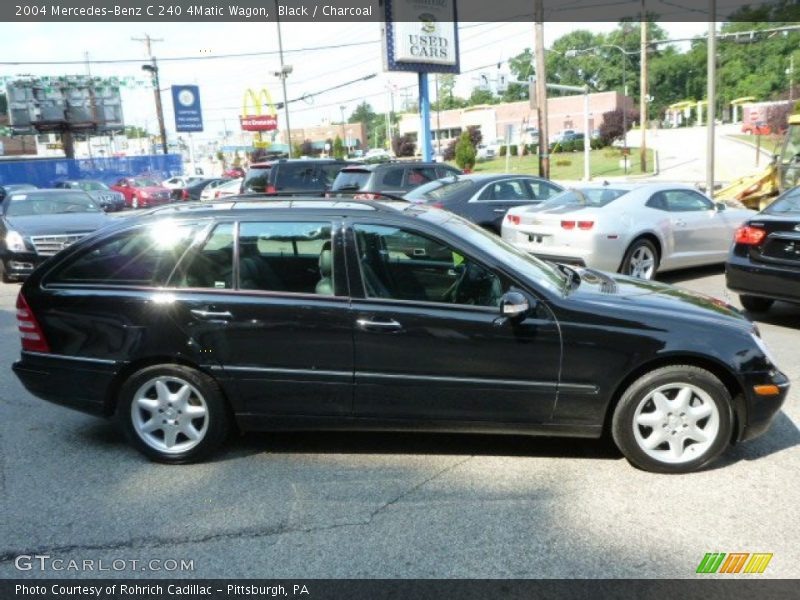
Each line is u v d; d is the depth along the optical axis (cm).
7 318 881
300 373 407
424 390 401
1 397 557
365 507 366
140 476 409
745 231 737
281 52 3506
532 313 392
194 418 421
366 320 399
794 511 353
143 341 414
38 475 412
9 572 314
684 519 346
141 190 3181
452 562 315
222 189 2695
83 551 330
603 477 395
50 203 1312
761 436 452
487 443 446
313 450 441
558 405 396
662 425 394
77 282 432
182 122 4944
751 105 5781
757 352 393
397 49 2197
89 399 427
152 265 425
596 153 5919
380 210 421
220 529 347
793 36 7812
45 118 4759
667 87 9762
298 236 415
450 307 398
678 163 4328
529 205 1048
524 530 340
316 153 8575
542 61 2022
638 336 387
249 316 406
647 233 913
